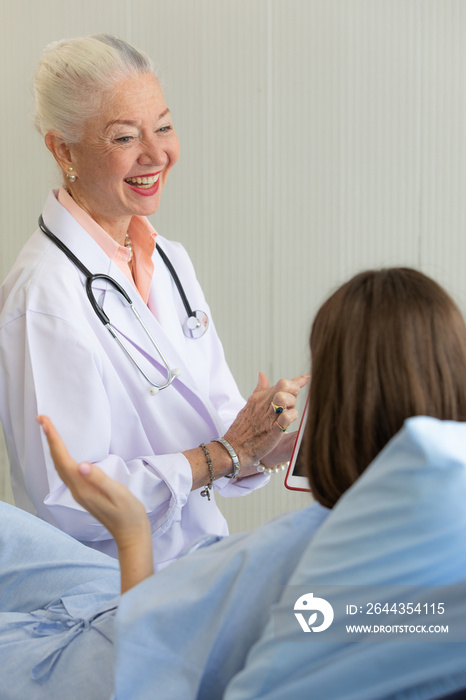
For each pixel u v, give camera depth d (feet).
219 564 2.69
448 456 2.00
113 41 5.35
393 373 2.49
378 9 9.00
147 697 2.62
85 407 4.96
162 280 5.91
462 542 2.13
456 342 2.54
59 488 4.95
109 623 3.23
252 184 9.27
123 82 5.21
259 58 9.11
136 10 9.15
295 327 9.37
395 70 9.07
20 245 9.54
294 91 9.13
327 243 9.28
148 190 5.44
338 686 2.31
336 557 2.25
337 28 9.05
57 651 3.23
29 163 9.44
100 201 5.47
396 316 2.52
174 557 5.38
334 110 9.13
